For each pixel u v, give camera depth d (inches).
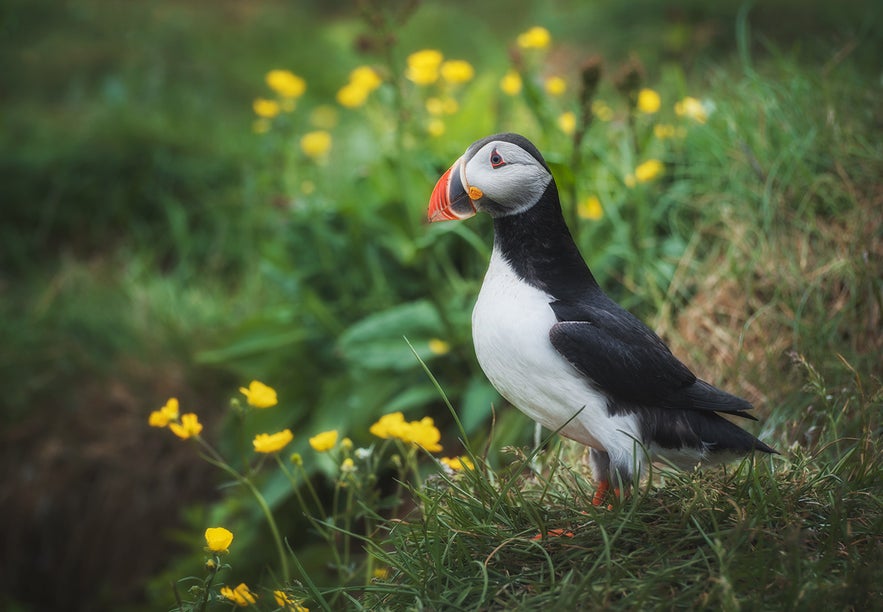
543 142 253.4
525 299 143.6
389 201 248.5
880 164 220.4
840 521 130.0
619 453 142.0
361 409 238.8
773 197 225.6
